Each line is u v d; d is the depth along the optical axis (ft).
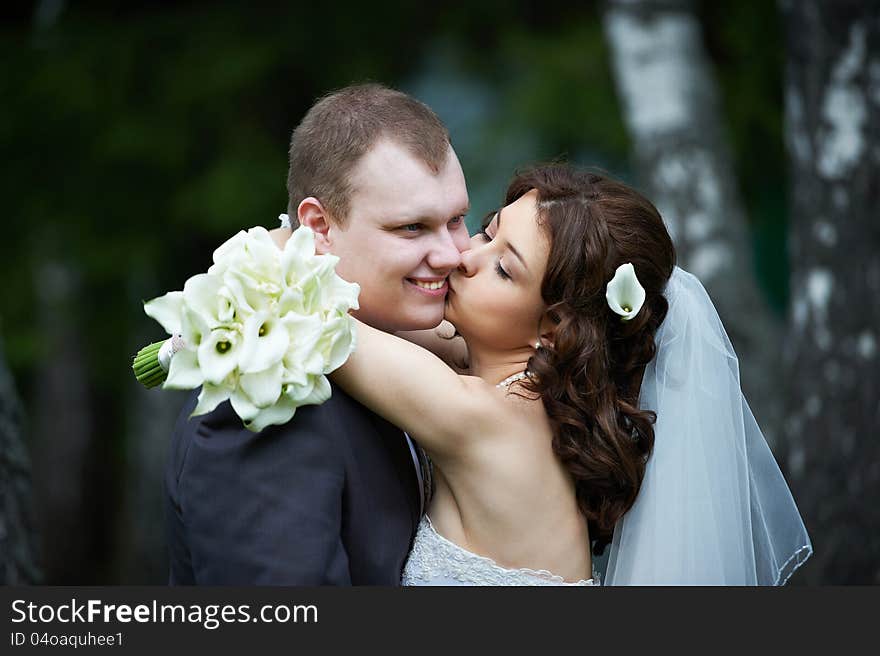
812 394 23.53
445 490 17.37
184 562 16.44
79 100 46.75
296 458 15.23
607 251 16.62
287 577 14.60
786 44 24.93
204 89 46.44
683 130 30.63
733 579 17.19
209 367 13.89
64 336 56.18
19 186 47.73
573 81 45.34
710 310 18.17
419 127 16.17
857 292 23.30
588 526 17.92
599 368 16.76
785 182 46.37
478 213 46.06
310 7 48.03
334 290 14.71
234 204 44.96
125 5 49.80
